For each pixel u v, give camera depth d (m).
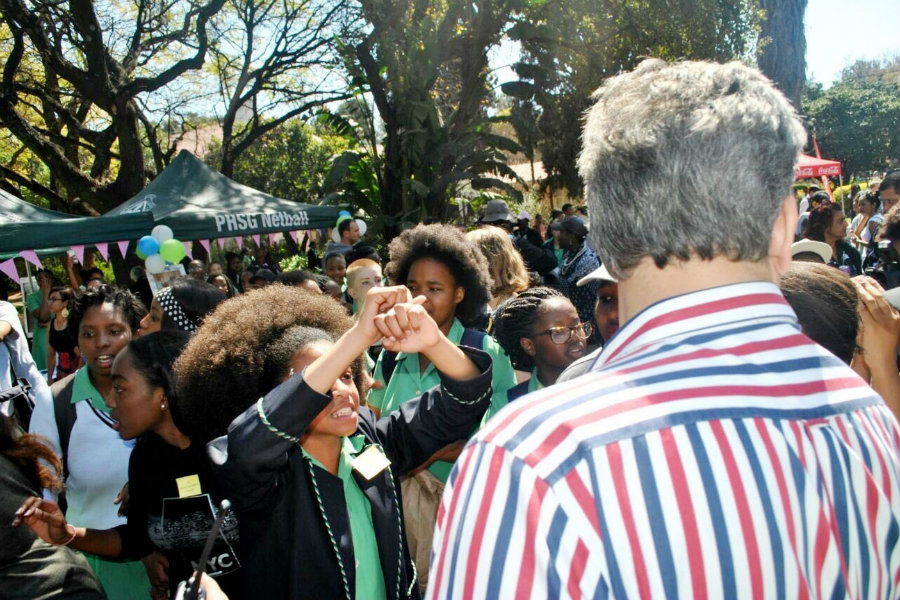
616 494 0.71
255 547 1.65
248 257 14.35
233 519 1.92
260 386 1.83
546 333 2.54
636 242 0.86
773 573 0.70
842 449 0.79
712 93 0.86
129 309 2.85
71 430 2.76
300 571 1.59
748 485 0.71
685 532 0.70
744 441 0.73
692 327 0.82
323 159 23.56
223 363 1.83
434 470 2.51
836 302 1.73
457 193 16.67
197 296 3.31
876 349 1.85
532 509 0.73
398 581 1.69
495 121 16.58
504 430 0.80
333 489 1.67
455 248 2.86
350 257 6.64
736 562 0.69
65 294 6.10
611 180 0.88
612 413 0.76
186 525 1.96
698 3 15.10
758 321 0.82
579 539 0.71
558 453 0.75
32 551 1.66
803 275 1.79
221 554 1.94
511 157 32.03
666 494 0.71
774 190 0.84
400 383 2.72
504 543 0.73
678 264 0.85
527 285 4.00
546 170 19.41
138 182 14.25
